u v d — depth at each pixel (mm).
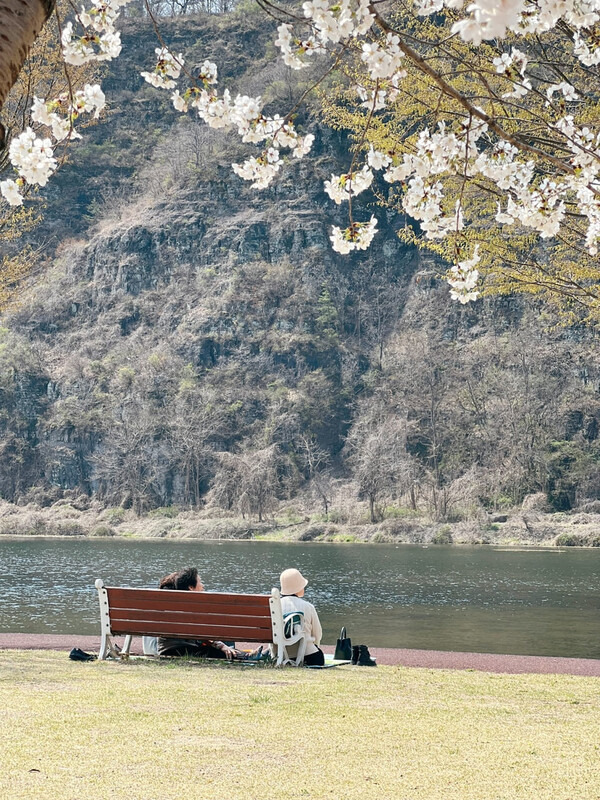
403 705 6816
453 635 16344
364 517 85500
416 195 5770
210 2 199000
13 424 115188
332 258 135000
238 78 169500
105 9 4199
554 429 102062
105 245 139875
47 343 131375
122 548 61688
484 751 5203
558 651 13953
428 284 128750
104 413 114188
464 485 95375
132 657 9273
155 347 125875
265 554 54781
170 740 5207
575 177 5844
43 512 104625
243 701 6586
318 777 4500
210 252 137500
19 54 2289
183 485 106750
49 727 5426
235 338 125312
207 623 8852
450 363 116438
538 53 8383
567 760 5012
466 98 3979
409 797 4184
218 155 151375
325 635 16234
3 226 18375
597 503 90625
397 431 104500
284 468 107875
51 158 4156
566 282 10320
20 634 12719
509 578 34844
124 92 176375
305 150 4996
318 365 123375
